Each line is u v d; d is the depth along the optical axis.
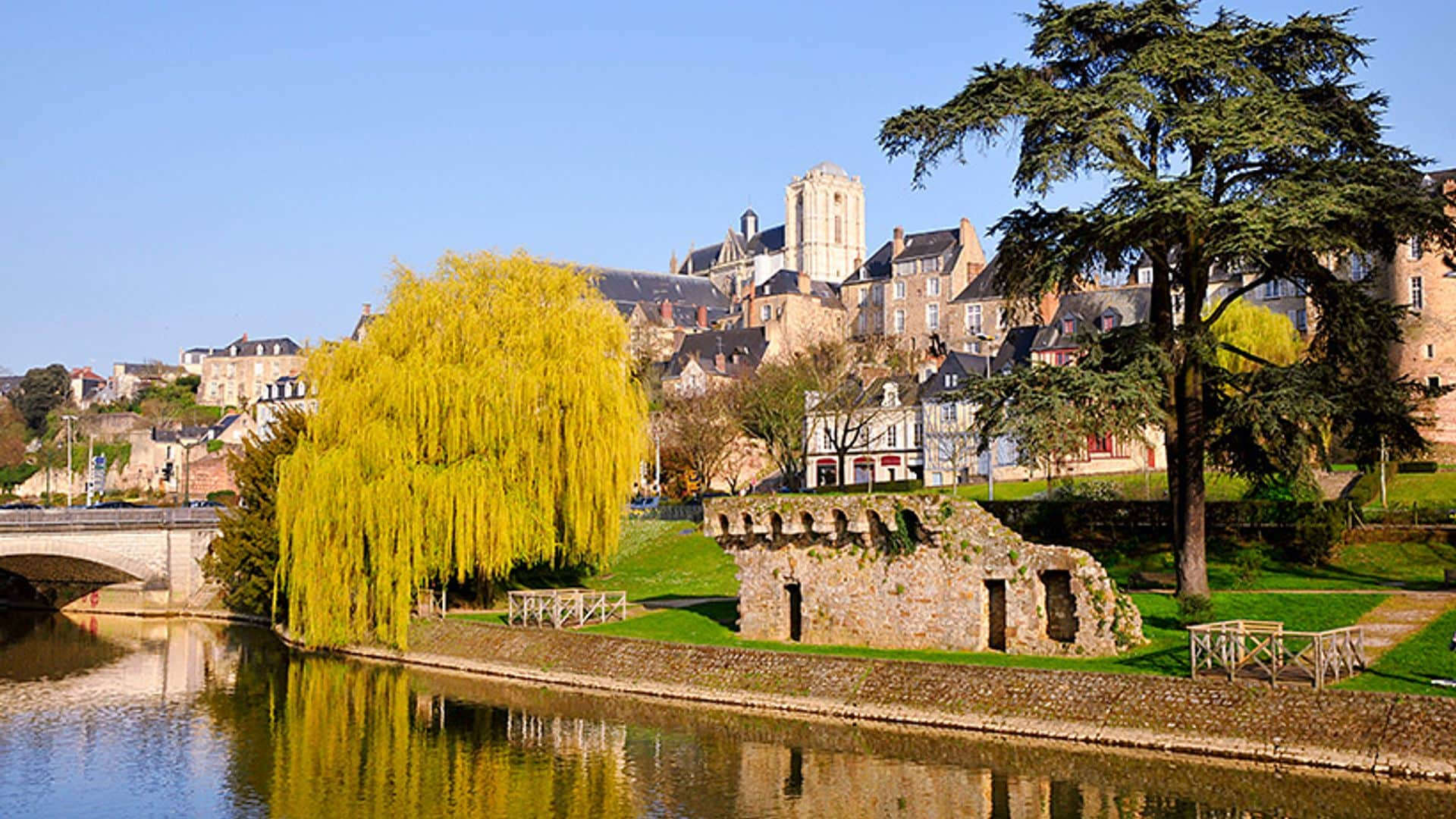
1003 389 43.69
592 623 53.31
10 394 185.62
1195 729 34.22
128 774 38.06
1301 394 41.66
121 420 167.12
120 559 77.44
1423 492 67.94
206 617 77.69
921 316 157.62
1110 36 45.03
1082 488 69.12
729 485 109.88
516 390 54.84
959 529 42.81
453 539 53.84
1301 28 42.78
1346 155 42.44
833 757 36.72
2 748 41.34
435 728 42.47
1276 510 53.66
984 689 38.44
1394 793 30.06
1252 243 38.59
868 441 96.88
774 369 106.12
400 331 57.12
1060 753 35.47
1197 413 45.12
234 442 151.38
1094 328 94.25
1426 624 39.50
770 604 47.69
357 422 55.50
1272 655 34.28
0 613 82.25
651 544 75.31
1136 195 41.38
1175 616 43.00
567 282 58.81
